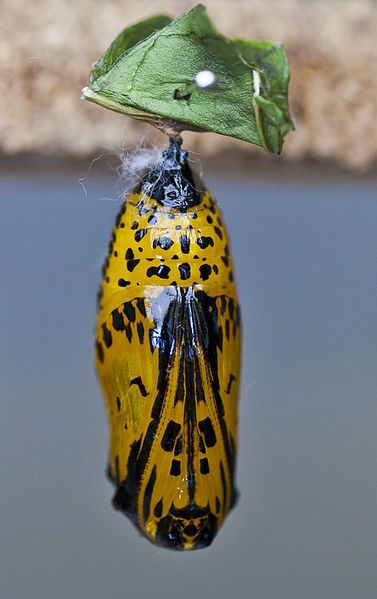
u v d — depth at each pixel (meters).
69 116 0.18
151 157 0.15
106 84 0.14
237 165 0.18
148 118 0.14
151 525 0.15
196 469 0.15
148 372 0.15
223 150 0.18
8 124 0.17
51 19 0.17
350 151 0.18
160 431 0.15
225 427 0.15
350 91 0.18
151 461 0.15
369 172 0.18
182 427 0.15
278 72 0.13
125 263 0.15
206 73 0.13
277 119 0.13
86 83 0.17
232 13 0.18
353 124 0.18
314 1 0.18
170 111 0.14
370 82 0.18
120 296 0.15
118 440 0.15
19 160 0.18
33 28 0.17
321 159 0.18
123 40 0.14
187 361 0.15
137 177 0.15
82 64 0.17
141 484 0.15
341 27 0.18
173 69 0.14
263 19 0.18
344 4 0.18
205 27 0.13
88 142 0.18
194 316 0.15
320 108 0.18
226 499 0.15
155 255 0.15
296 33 0.18
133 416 0.15
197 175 0.15
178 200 0.15
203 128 0.14
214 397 0.15
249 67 0.13
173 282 0.15
